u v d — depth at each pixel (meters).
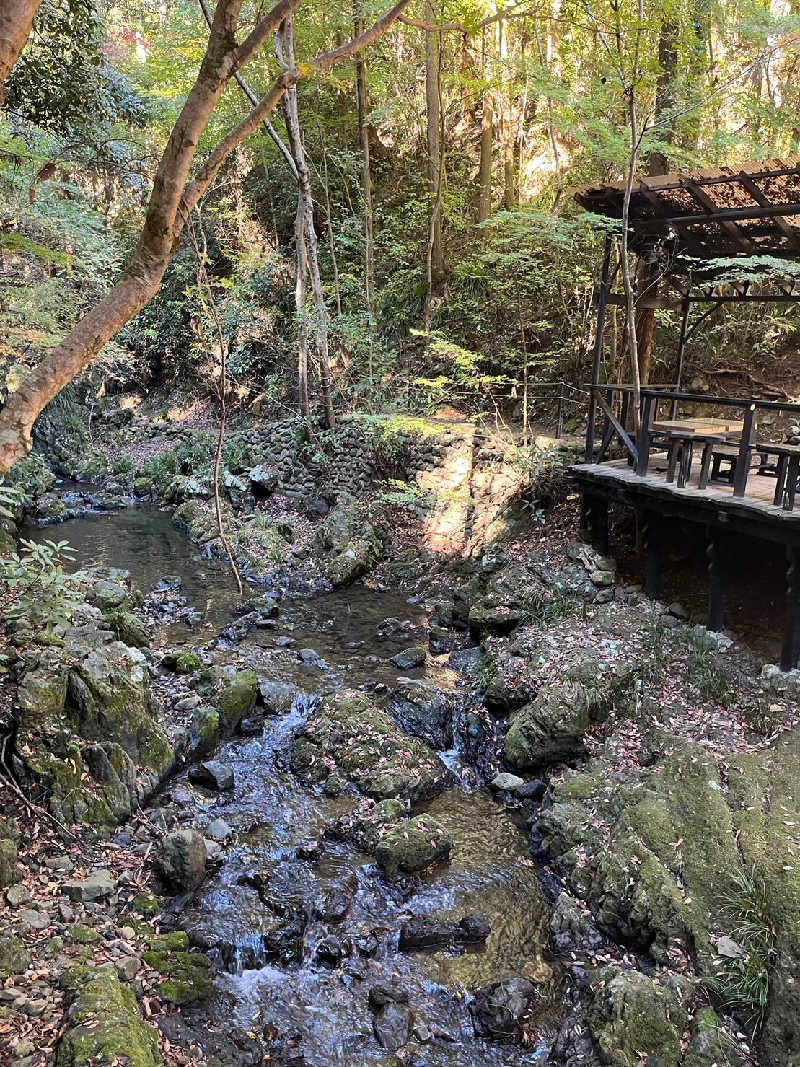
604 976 4.06
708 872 4.38
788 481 5.57
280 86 2.51
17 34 2.35
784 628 5.77
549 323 11.77
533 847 5.36
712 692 5.92
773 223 7.00
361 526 11.07
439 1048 3.77
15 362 8.52
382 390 12.70
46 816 4.56
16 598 5.95
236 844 5.11
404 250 14.66
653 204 7.26
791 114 10.16
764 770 5.00
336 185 15.68
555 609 7.52
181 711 6.39
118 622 7.24
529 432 10.71
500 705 6.71
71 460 16.58
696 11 8.54
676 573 7.74
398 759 5.98
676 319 10.67
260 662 7.74
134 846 4.80
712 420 8.25
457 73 13.65
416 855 5.02
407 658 7.83
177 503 14.26
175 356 18.47
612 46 7.71
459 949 4.45
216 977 4.01
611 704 6.11
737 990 3.75
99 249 10.65
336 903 4.64
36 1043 3.02
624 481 7.09
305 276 14.49
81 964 3.55
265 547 11.16
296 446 13.05
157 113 12.80
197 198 2.58
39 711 4.88
